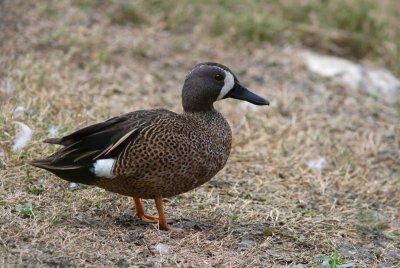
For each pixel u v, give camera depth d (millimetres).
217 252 8578
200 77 9148
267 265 8484
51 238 8258
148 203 9766
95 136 8406
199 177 8789
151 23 16766
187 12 17156
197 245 8648
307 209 10383
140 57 15297
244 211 9805
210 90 9141
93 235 8492
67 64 14078
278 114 13625
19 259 7676
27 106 11336
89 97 12562
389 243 9750
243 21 16969
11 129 10531
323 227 9812
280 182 11125
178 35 16594
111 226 8867
